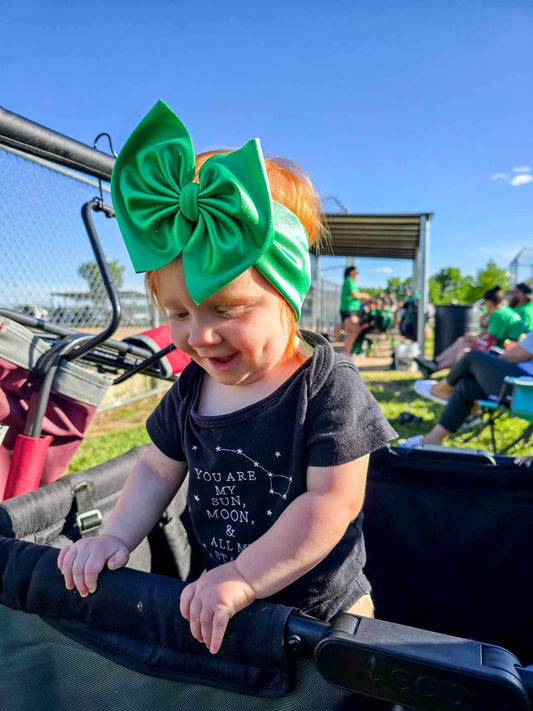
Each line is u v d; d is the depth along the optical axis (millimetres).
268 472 804
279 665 525
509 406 3078
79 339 1207
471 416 4371
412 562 1326
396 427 4438
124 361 1461
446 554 1301
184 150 630
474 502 1278
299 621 523
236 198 575
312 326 11914
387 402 5586
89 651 646
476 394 3281
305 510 717
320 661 488
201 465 861
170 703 609
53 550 681
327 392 776
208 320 663
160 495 914
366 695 481
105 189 3076
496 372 3143
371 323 9648
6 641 697
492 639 1275
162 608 590
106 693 645
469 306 7930
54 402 1188
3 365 1084
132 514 875
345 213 9109
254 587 644
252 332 672
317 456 746
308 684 527
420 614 1323
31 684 686
